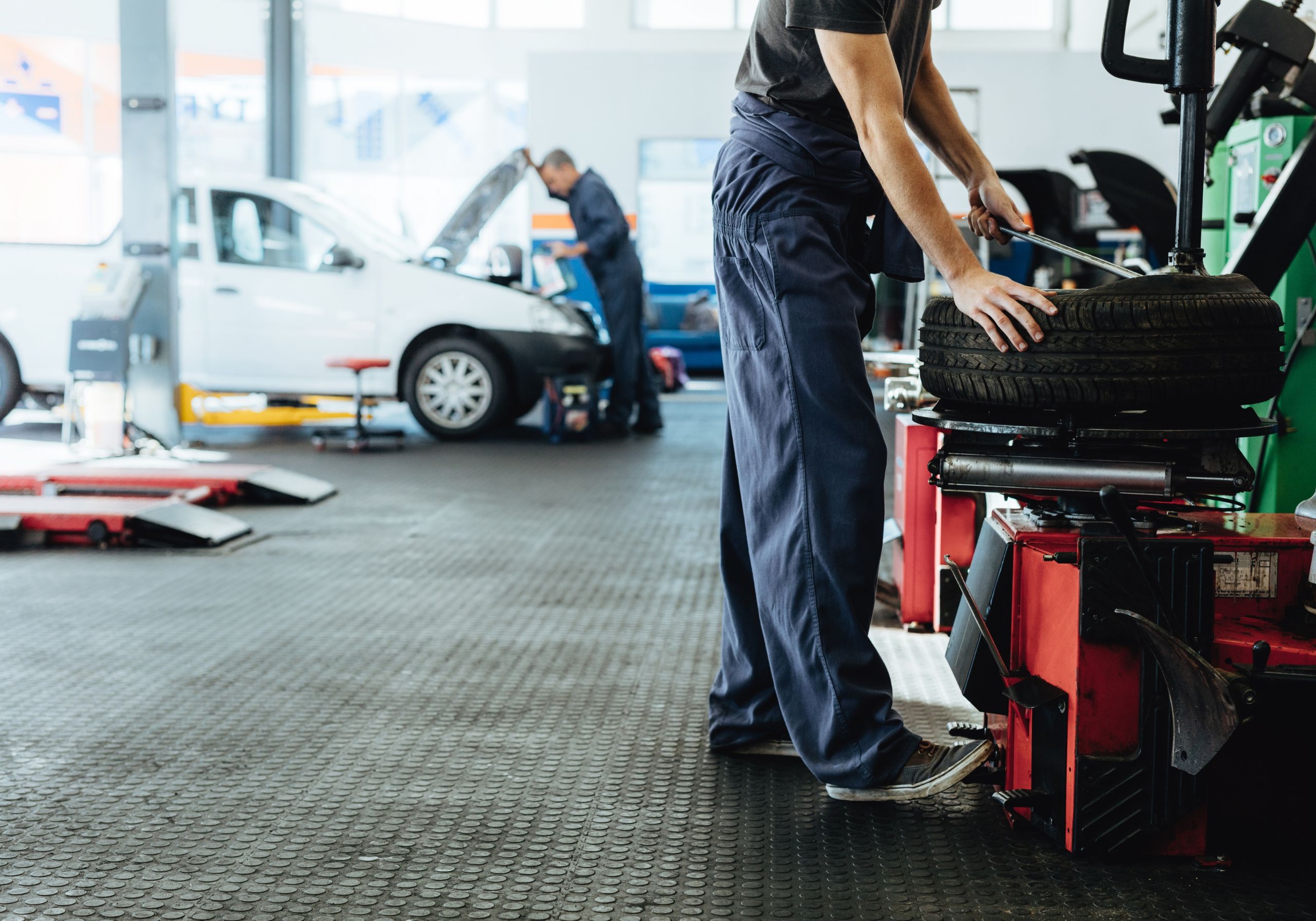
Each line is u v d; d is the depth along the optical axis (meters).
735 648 2.15
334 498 5.33
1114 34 1.71
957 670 1.93
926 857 1.71
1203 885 1.60
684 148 11.43
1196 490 1.66
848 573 1.86
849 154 1.88
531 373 7.58
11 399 7.33
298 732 2.28
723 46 17.22
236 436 7.77
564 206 11.38
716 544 4.29
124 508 4.25
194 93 16.47
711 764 2.10
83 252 7.25
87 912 1.54
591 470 6.29
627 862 1.70
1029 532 1.81
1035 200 6.71
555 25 17.50
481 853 1.73
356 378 7.16
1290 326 2.80
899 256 1.95
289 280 7.55
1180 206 1.72
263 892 1.60
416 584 3.62
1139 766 1.63
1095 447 1.70
